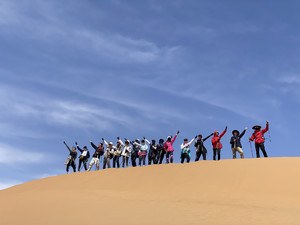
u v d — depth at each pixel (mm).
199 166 16031
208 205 10461
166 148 18625
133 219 8477
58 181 18156
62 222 8391
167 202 11133
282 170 13727
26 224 8422
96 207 10219
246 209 9680
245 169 14453
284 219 8445
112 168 19422
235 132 17344
